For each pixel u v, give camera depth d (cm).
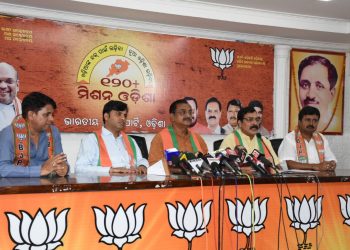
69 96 451
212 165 265
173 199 235
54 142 312
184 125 381
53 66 443
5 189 194
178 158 277
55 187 205
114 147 345
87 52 459
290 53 572
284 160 415
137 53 484
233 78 536
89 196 214
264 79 554
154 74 493
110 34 470
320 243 279
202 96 518
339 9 474
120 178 245
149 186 227
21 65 429
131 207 224
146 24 485
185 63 509
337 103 603
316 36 546
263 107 553
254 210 258
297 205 271
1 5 415
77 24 453
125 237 222
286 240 268
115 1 417
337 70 600
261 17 484
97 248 216
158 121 496
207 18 459
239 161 282
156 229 230
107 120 346
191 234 240
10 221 198
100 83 466
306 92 582
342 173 311
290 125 572
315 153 424
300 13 492
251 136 385
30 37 432
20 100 429
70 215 210
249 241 257
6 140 284
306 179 272
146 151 401
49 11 436
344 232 286
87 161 332
